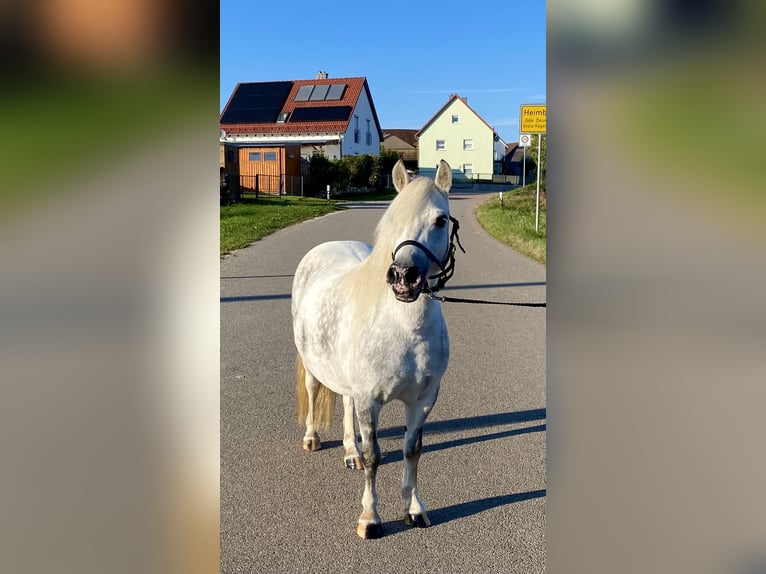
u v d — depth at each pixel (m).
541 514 3.39
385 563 2.99
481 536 3.20
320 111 41.44
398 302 3.01
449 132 49.84
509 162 58.22
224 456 4.08
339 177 35.38
